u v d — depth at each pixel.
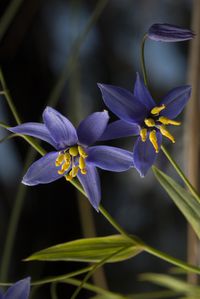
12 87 0.46
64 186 0.47
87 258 0.31
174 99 0.29
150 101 0.29
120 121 0.29
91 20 0.37
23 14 0.45
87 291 0.47
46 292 0.46
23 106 0.46
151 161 0.29
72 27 0.43
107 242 0.31
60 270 0.46
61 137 0.29
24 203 0.47
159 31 0.29
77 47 0.37
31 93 0.46
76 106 0.42
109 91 0.29
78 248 0.31
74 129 0.29
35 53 0.47
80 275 0.46
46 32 0.47
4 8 0.44
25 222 0.47
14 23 0.45
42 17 0.47
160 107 0.29
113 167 0.29
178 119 0.49
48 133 0.29
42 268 0.46
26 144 0.47
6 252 0.35
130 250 0.31
